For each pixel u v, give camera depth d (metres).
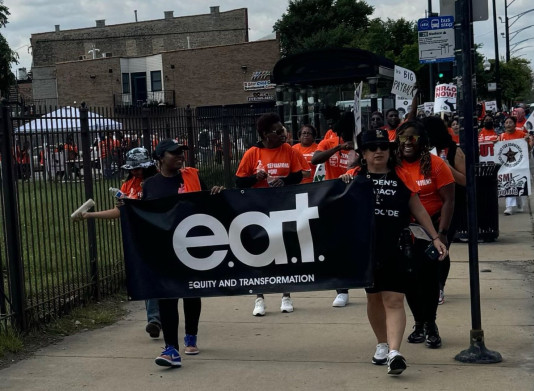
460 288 9.34
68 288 8.32
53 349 7.17
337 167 8.88
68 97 64.06
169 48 84.44
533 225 14.24
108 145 9.18
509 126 15.66
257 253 6.40
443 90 14.38
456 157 7.64
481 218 12.46
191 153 12.52
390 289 5.96
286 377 6.18
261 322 8.05
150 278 6.52
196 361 6.70
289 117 15.84
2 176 7.29
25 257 9.31
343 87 15.47
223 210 6.43
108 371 6.46
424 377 6.06
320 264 6.27
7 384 6.17
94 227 8.93
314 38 73.88
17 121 7.58
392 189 5.99
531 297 8.79
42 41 85.38
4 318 7.23
